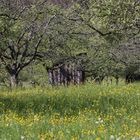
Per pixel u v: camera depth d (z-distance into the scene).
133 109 14.55
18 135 9.78
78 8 43.28
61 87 24.11
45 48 43.81
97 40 48.69
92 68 56.84
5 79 62.91
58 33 43.53
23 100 18.14
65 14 42.84
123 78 80.25
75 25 44.12
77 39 45.62
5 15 25.39
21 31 38.59
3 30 25.98
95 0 33.47
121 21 32.22
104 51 50.41
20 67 42.28
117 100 16.66
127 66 59.19
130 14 31.47
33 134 9.61
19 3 37.19
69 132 9.91
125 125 10.98
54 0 44.47
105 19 33.56
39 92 21.38
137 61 55.66
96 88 21.62
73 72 59.12
